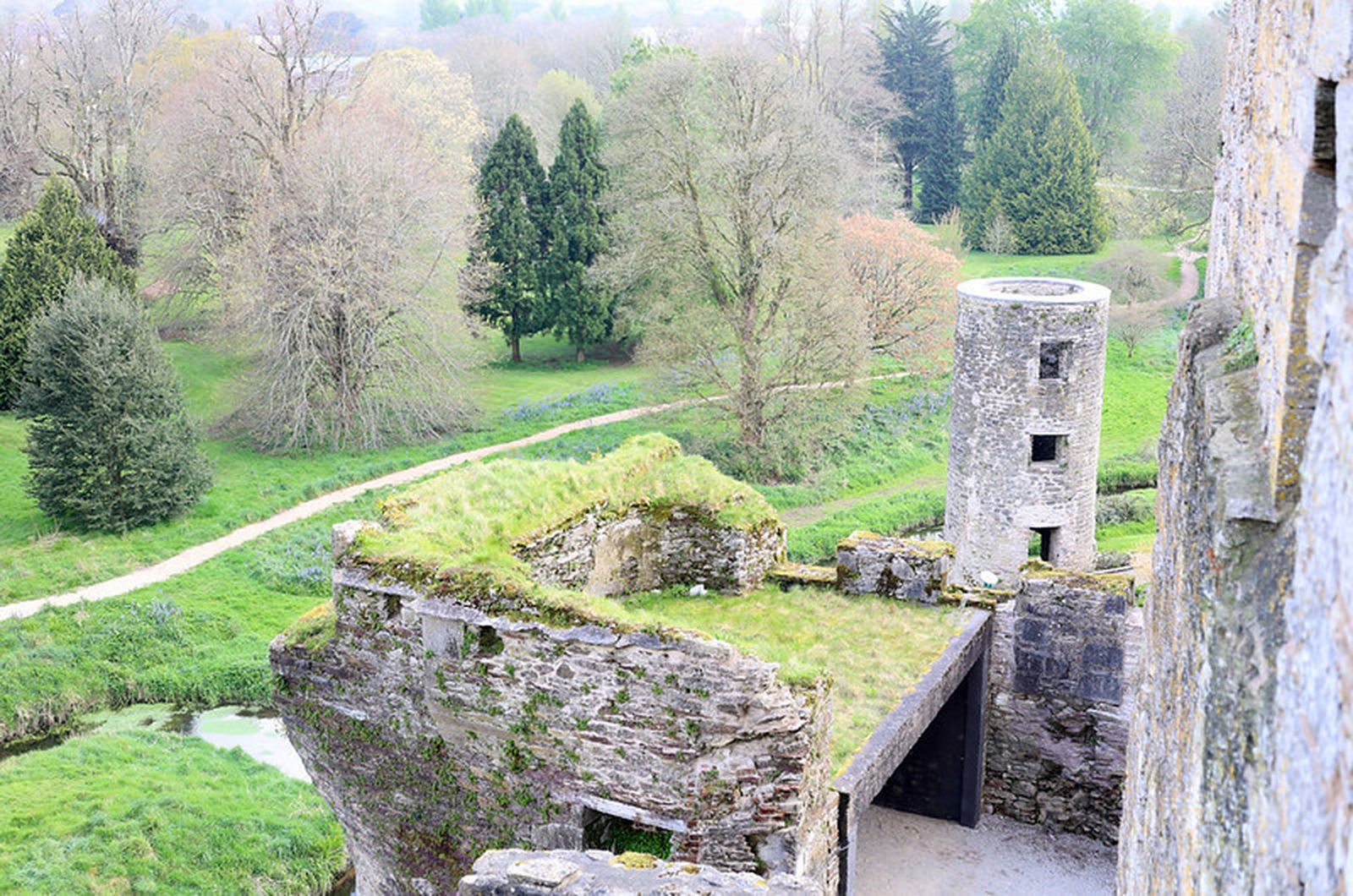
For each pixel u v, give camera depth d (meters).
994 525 28.27
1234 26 7.85
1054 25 84.62
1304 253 4.47
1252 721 4.23
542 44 114.44
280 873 20.67
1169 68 80.62
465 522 14.03
